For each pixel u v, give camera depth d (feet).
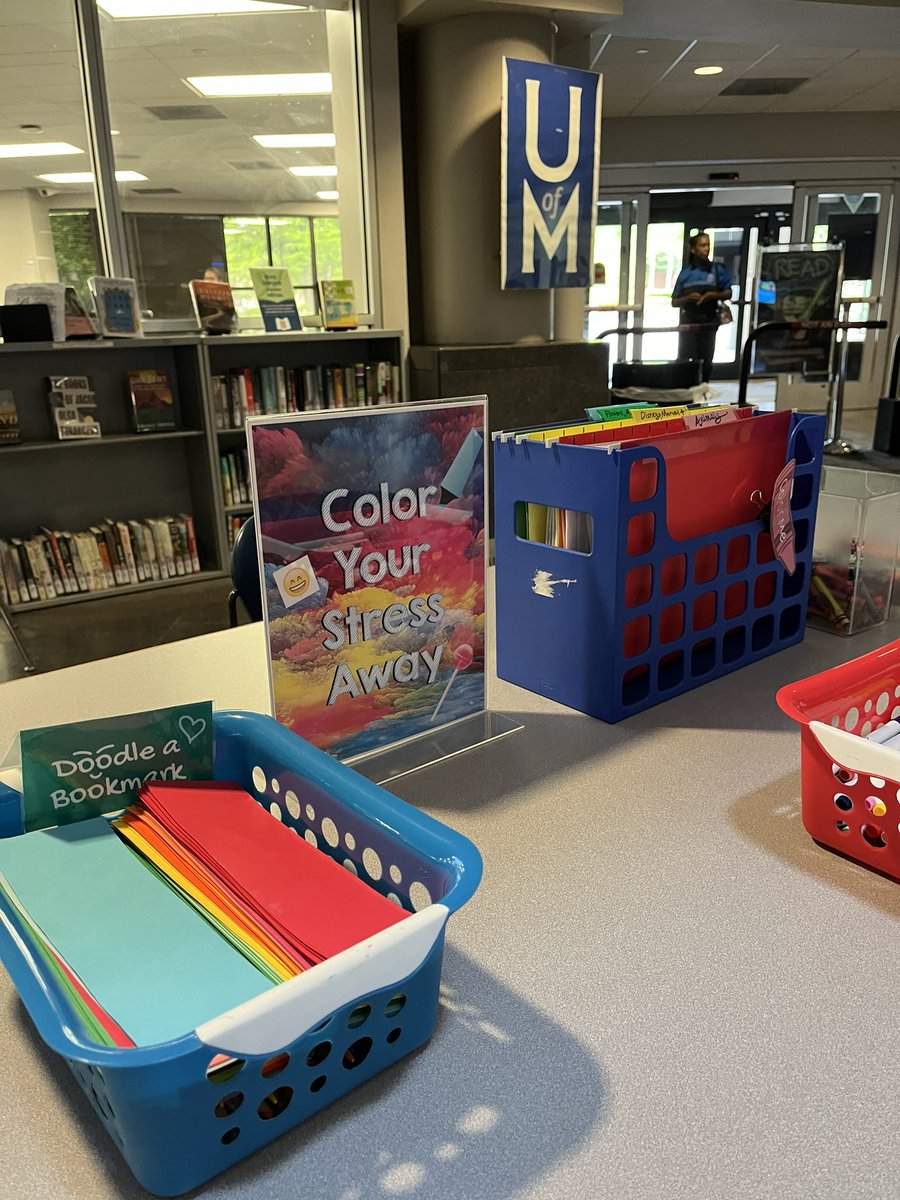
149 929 2.02
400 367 15.84
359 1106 1.83
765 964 2.21
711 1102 1.83
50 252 14.73
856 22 17.95
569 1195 1.64
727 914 2.39
